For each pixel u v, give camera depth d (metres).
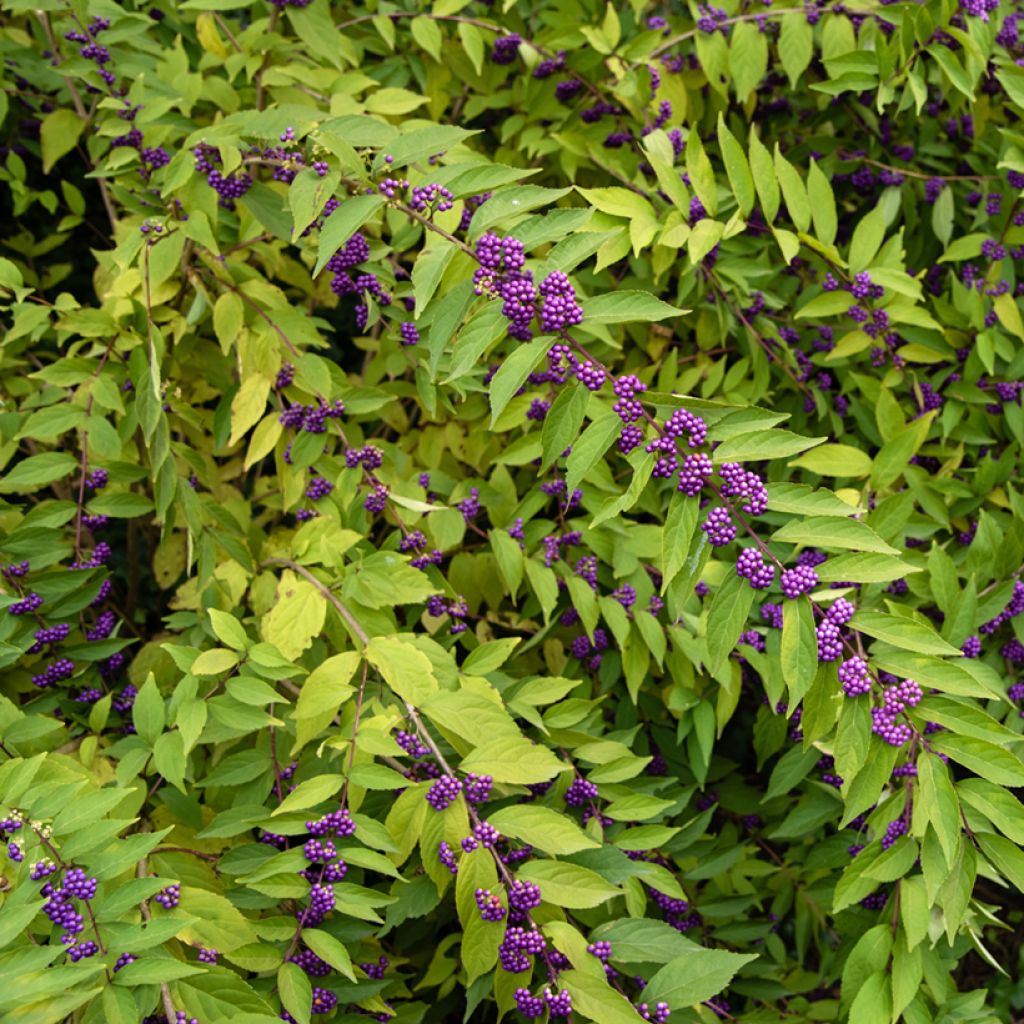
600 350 3.88
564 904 2.24
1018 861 2.23
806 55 3.69
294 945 2.30
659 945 2.40
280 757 2.84
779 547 3.47
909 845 2.39
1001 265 3.72
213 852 2.83
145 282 2.97
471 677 2.78
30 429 3.10
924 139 4.14
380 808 2.84
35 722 2.63
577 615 3.60
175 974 1.96
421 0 3.93
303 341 3.14
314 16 3.34
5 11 4.47
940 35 3.54
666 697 3.55
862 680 2.12
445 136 2.33
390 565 2.87
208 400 4.71
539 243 2.15
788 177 3.09
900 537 2.94
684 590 2.12
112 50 3.72
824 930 3.82
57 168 4.98
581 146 3.79
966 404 3.81
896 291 3.39
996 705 3.31
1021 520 3.19
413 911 2.67
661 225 2.90
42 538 3.17
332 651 3.16
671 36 4.08
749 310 3.73
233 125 2.85
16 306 3.29
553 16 4.08
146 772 2.64
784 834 3.39
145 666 3.48
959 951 2.80
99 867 2.10
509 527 3.36
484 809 2.89
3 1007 1.81
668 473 2.08
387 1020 2.74
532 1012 2.20
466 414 3.73
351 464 3.16
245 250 3.60
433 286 2.16
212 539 3.29
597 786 2.97
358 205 2.19
